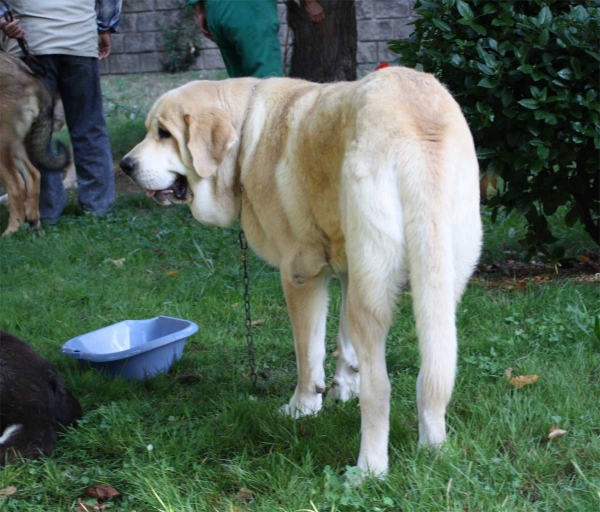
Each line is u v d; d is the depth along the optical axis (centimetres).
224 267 513
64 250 550
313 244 367
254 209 379
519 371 398
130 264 529
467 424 367
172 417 383
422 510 334
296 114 367
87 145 636
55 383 380
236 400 393
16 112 579
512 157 463
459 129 343
